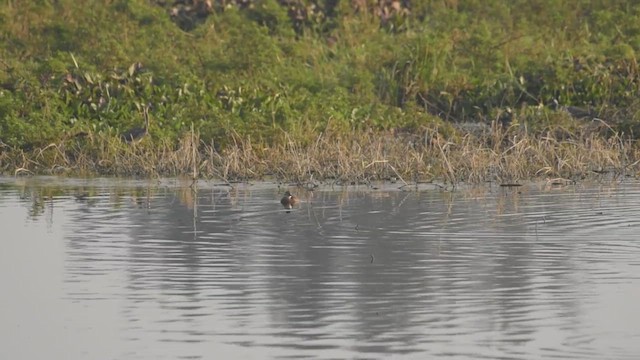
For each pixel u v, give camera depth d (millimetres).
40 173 59344
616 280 34875
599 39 74625
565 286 34188
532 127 62625
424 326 30375
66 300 33219
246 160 57469
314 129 62094
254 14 77000
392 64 71125
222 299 33094
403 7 79625
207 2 77938
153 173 58000
